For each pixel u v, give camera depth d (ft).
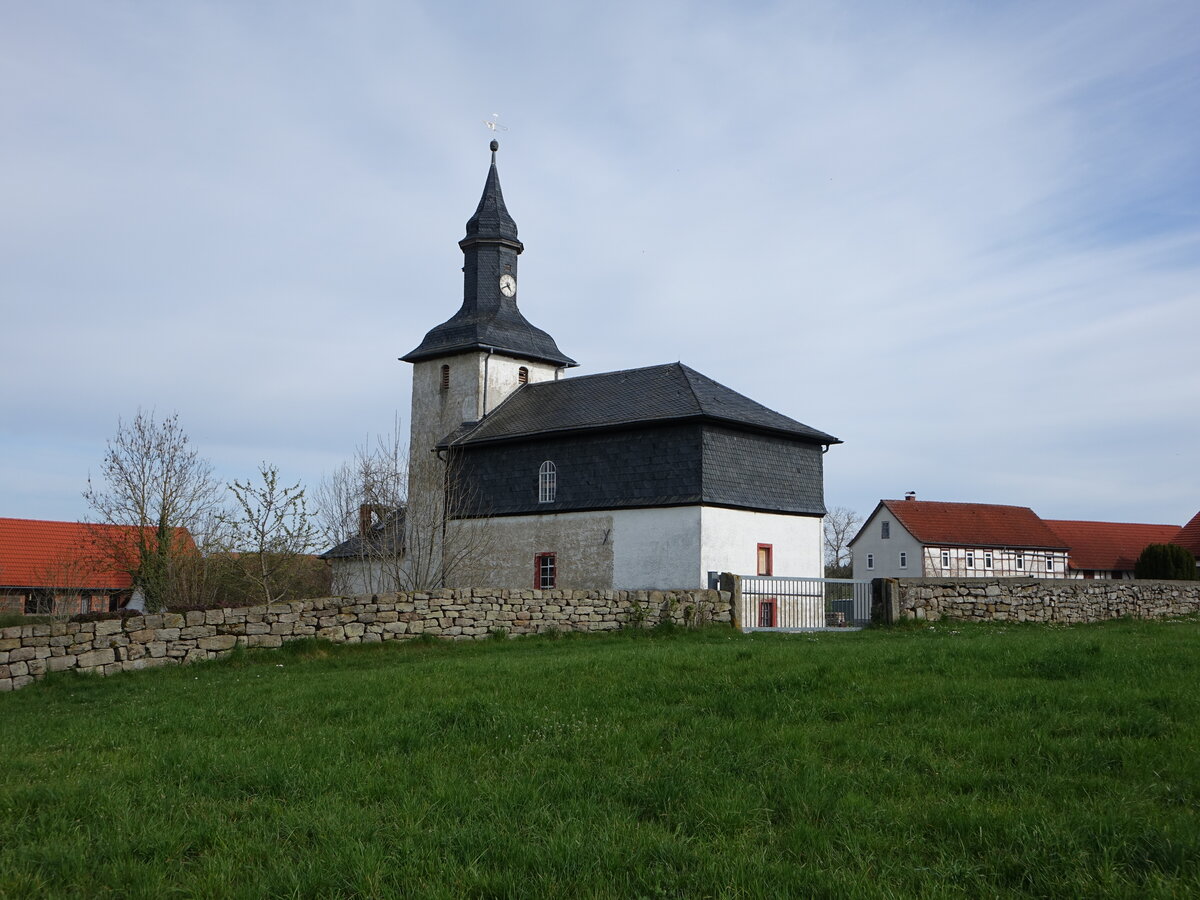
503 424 124.67
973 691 35.68
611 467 110.11
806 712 33.37
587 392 123.54
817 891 18.79
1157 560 161.99
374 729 33.47
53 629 56.65
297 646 64.59
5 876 20.26
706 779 25.99
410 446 140.56
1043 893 18.66
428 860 20.86
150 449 119.55
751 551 106.83
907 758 27.32
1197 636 57.31
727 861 20.16
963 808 22.66
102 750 33.63
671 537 103.76
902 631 73.05
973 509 225.97
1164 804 22.82
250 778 27.50
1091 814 21.75
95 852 21.95
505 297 141.49
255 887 19.76
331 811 24.20
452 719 34.63
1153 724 29.30
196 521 120.06
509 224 142.31
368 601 67.82
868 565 224.33
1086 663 40.93
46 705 49.88
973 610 79.92
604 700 37.29
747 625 82.99
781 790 24.70
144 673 58.80
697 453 103.60
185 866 21.34
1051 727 29.84
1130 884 18.30
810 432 113.60
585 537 110.83
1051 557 223.71
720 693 37.11
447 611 70.54
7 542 160.45
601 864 20.44
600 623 76.64
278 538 97.76
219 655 62.23
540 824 22.99
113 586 147.95
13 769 30.99
